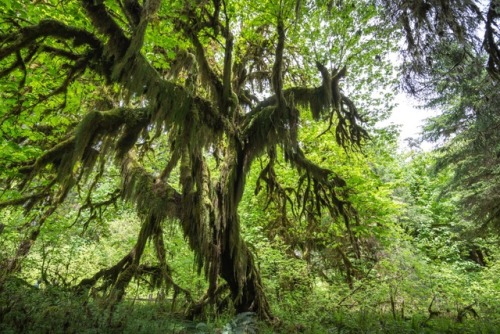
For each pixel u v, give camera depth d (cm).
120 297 834
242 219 1334
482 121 1010
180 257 1177
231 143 813
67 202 1338
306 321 866
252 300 866
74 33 600
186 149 765
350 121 966
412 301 1101
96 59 641
